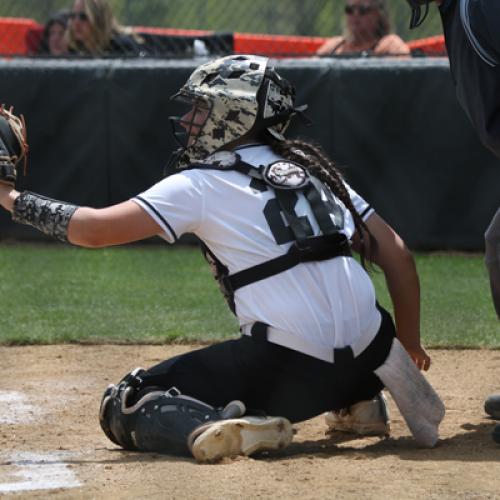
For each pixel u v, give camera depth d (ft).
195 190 39.83
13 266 95.61
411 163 100.17
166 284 86.99
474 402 51.34
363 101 100.12
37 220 40.06
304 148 42.22
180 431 39.24
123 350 64.90
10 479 37.81
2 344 66.54
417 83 99.25
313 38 122.52
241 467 37.70
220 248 40.01
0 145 40.83
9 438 45.34
